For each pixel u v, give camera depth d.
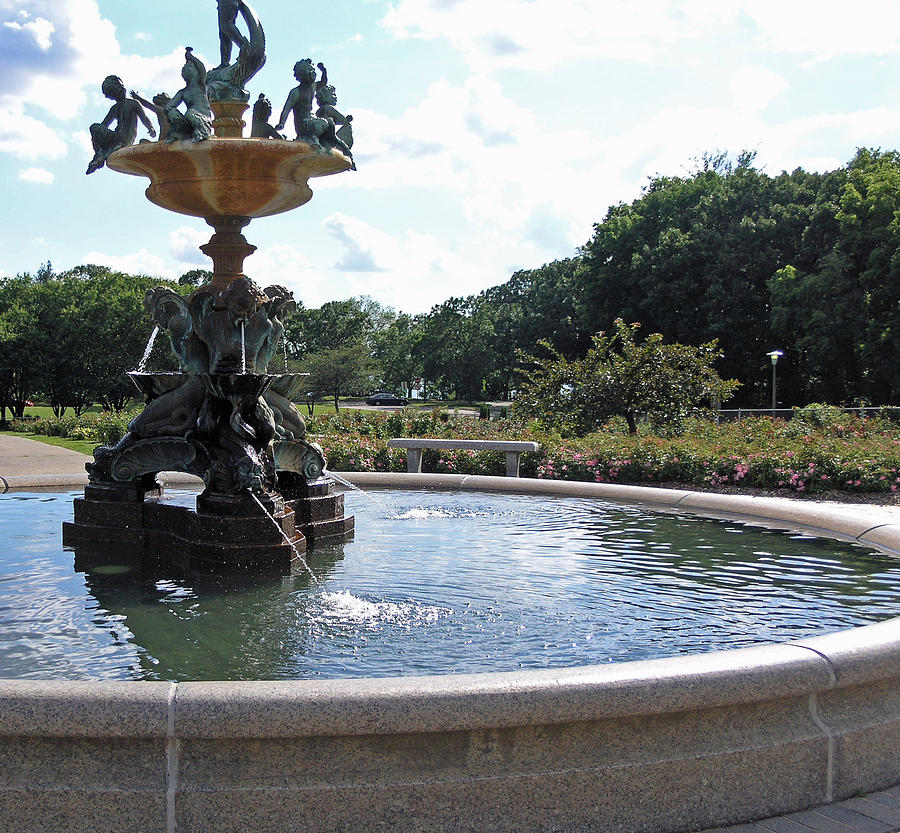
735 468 13.93
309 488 7.79
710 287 42.72
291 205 8.14
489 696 3.08
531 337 65.88
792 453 13.91
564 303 65.12
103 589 6.16
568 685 3.15
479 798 3.11
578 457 14.52
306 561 7.07
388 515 9.39
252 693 3.04
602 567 6.91
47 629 5.20
